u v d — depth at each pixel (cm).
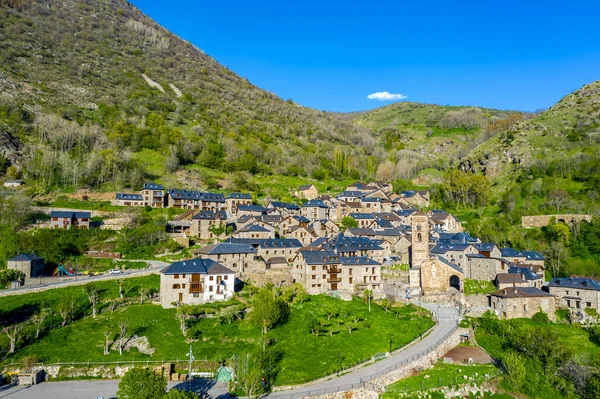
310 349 8475
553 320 11006
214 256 12050
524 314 10888
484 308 11262
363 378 7431
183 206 18275
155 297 10800
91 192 18088
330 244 13850
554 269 14225
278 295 10969
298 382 7400
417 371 7981
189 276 10488
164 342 8675
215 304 10238
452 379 7738
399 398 7112
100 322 9369
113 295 10612
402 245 15525
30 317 9306
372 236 16125
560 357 8369
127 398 6253
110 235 14362
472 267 13588
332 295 11519
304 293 11206
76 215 14625
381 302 11000
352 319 9906
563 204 18750
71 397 6969
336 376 7588
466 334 9544
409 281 12369
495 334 9750
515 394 7719
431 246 14788
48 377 7725
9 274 10775
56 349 8306
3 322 9000
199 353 8338
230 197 19150
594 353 9288
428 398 7219
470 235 17112
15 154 18750
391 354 8331
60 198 16912
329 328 9369
